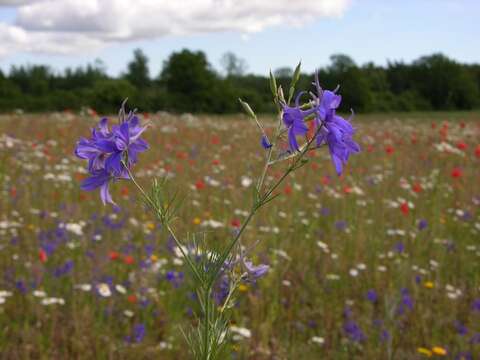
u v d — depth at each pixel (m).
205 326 0.33
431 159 2.01
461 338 0.75
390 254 1.02
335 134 0.30
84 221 1.08
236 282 0.36
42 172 1.46
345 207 1.29
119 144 0.32
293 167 0.31
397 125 3.43
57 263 0.89
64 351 0.69
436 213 1.26
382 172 1.77
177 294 0.82
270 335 0.77
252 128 2.66
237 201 1.23
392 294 0.84
